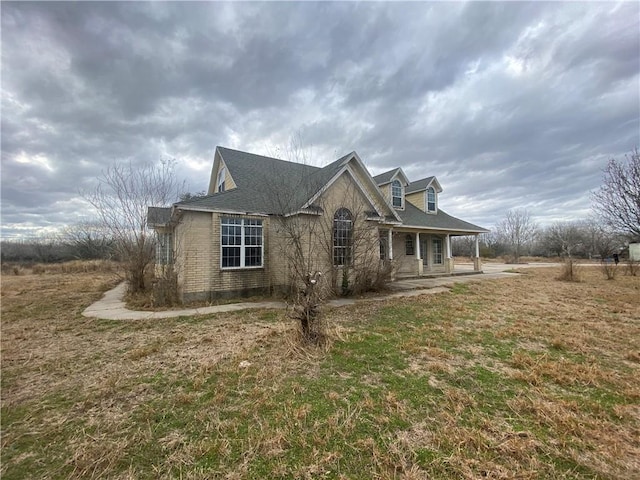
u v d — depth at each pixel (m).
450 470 2.29
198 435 2.78
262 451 2.52
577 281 15.10
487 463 2.35
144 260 11.69
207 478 2.22
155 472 2.30
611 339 5.58
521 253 51.44
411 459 2.42
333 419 2.97
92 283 16.36
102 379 4.05
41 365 4.57
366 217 12.28
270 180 13.38
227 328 6.56
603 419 3.01
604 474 2.27
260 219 11.32
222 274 10.45
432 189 19.84
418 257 17.16
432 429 2.84
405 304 9.16
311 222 10.95
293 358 4.67
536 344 5.35
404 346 5.20
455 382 3.86
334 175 11.46
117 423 2.98
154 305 9.23
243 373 4.13
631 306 8.64
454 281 15.17
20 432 2.85
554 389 3.66
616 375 4.04
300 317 5.30
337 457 2.44
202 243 10.14
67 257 32.00
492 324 6.71
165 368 4.40
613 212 10.52
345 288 10.98
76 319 7.61
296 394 3.56
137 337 6.03
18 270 23.38
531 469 2.30
